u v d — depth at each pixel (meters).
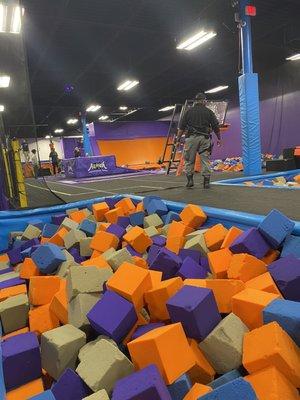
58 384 1.67
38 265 2.96
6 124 11.66
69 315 2.20
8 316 2.39
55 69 12.80
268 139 15.76
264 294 1.79
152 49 11.51
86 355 1.70
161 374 1.48
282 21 10.05
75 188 8.54
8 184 5.70
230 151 17.94
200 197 4.86
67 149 24.42
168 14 8.95
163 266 2.60
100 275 2.31
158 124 21.22
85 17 8.75
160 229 3.86
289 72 14.34
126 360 1.62
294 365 1.37
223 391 1.21
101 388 1.57
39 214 5.10
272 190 5.05
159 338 1.49
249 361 1.45
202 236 3.05
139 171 15.09
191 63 13.78
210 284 2.02
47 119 23.53
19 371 1.82
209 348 1.65
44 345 1.92
